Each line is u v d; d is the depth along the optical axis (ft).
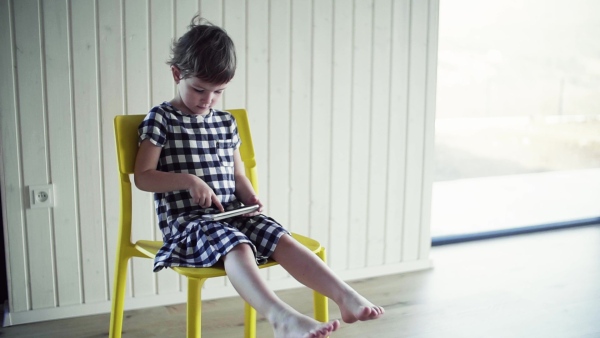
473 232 9.05
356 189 7.28
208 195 4.17
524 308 6.39
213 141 4.66
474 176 14.93
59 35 5.75
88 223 6.15
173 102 4.66
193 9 6.19
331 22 6.83
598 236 9.14
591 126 16.46
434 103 7.56
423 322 6.04
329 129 7.02
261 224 4.34
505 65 17.25
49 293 6.12
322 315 4.63
